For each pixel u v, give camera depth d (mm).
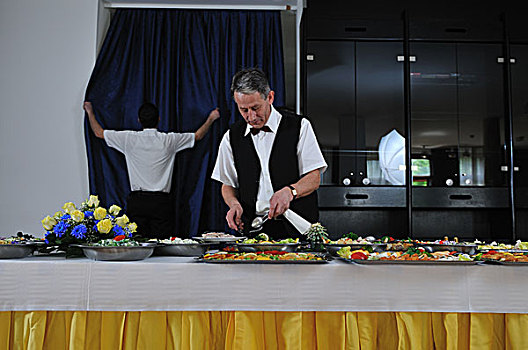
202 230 3766
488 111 3535
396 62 3551
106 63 3770
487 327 1634
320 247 2082
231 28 3879
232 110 3791
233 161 2936
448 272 1634
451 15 3873
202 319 1630
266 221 2830
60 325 1651
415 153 3506
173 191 3748
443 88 3535
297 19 3812
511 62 3545
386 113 3518
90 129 3695
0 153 3736
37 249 1983
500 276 1635
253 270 1628
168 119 3773
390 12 3855
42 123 3770
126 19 3846
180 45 3844
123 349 1639
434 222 3674
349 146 3490
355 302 1624
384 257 1703
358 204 3438
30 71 3801
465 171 3492
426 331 1639
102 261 1698
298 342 1614
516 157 3504
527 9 3859
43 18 3836
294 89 4035
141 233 3531
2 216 3707
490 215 3668
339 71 3531
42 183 3736
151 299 1617
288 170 2820
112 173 3705
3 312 1636
